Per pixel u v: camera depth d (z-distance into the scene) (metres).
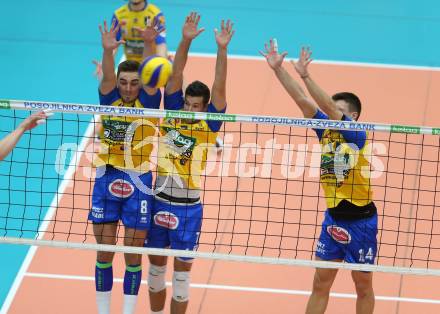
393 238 33.12
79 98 44.59
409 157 38.81
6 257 31.83
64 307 29.00
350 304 29.61
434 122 42.94
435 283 30.95
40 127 40.31
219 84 25.27
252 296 30.00
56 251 32.31
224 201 35.38
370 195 25.39
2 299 29.38
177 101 25.91
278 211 34.91
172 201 25.56
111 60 25.20
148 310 28.92
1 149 22.50
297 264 24.86
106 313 25.91
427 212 34.88
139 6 35.34
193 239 25.78
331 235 25.48
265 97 44.78
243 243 32.78
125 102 25.56
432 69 49.09
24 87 45.28
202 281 30.77
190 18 25.28
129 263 25.66
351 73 48.19
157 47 33.50
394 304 29.61
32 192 35.50
